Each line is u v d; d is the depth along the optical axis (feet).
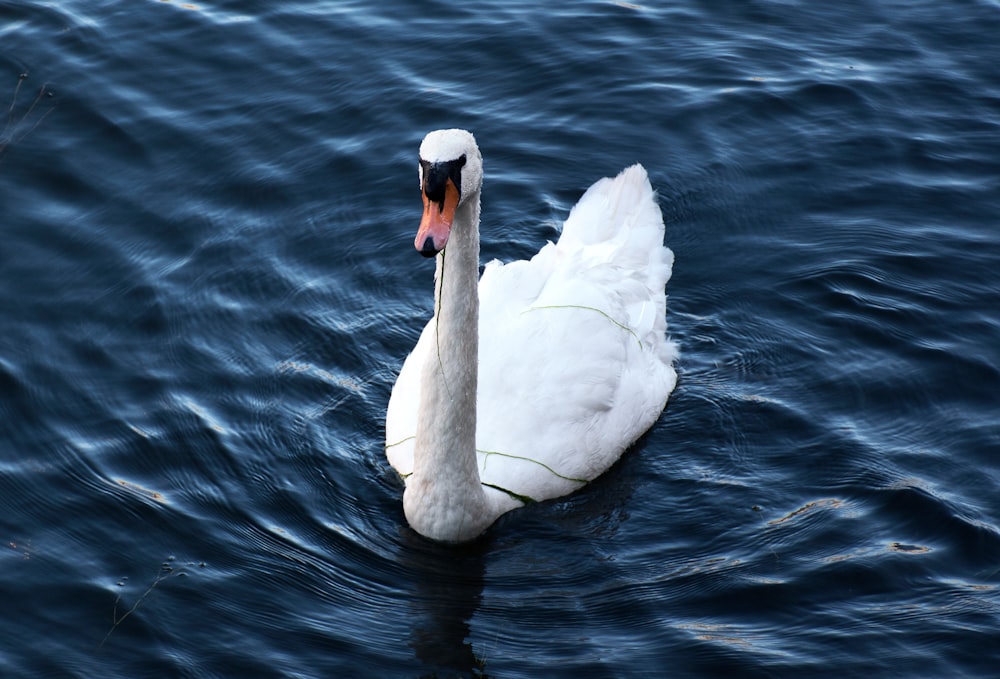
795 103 68.54
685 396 52.80
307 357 53.47
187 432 48.98
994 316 55.67
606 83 69.56
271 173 62.64
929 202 62.75
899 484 47.26
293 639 40.93
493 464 46.98
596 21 74.13
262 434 49.39
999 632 40.93
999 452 48.75
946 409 51.03
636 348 51.62
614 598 43.14
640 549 45.42
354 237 59.77
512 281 50.80
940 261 59.00
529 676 39.81
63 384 50.62
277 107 66.49
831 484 47.75
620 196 55.93
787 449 49.65
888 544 44.75
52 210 59.47
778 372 53.57
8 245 57.16
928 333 54.85
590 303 50.03
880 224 61.41
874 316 55.88
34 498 45.62
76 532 44.39
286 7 74.08
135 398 50.34
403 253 59.26
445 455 43.78
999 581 43.11
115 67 68.28
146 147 63.41
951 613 41.81
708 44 72.59
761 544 45.16
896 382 52.42
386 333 55.21
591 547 45.62
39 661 39.52
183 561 43.65
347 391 52.16
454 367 42.52
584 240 54.49
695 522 46.57
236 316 54.90
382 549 45.14
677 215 62.18
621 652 40.75
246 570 43.52
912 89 69.67
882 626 41.39
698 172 64.44
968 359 53.31
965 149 65.92
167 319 54.29
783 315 56.49
